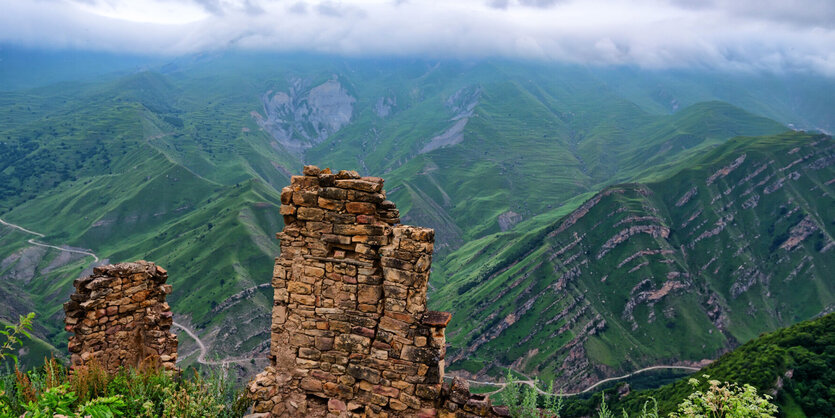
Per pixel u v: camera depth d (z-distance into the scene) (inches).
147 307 641.6
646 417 495.8
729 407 448.5
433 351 440.5
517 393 487.5
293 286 474.3
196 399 464.1
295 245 474.0
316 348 467.8
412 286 443.8
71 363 579.8
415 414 439.2
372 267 452.1
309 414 466.3
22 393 419.5
